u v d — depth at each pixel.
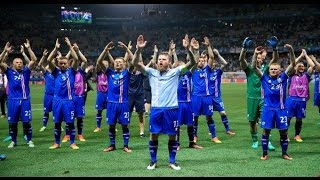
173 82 7.36
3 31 63.81
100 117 12.32
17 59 9.59
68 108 9.34
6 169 7.38
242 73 44.22
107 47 8.80
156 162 7.56
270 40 8.03
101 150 9.20
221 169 7.32
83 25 70.94
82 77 10.70
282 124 8.03
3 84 15.70
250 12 65.94
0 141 10.53
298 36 57.09
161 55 7.30
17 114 9.56
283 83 8.05
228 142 10.16
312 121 14.10
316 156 8.42
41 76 43.75
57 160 8.13
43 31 66.12
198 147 9.39
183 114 9.20
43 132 12.05
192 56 7.20
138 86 11.20
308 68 10.65
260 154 8.65
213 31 65.44
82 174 7.01
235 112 17.22
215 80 10.75
